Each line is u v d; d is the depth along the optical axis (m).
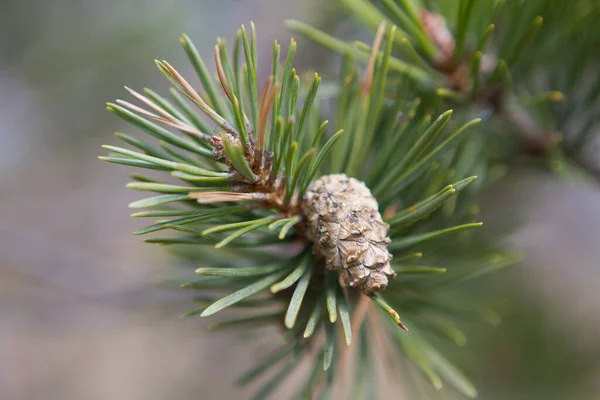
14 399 0.84
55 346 0.89
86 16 0.70
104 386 0.85
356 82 0.29
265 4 0.54
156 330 0.76
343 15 0.42
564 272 0.63
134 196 0.72
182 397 0.77
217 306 0.24
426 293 0.31
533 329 0.61
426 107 0.31
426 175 0.29
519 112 0.34
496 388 0.61
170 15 0.70
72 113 0.74
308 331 0.24
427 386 0.35
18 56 0.70
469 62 0.31
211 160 0.26
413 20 0.29
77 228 0.78
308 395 0.28
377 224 0.26
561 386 0.61
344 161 0.28
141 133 0.73
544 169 0.36
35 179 0.81
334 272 0.27
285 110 0.27
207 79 0.27
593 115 0.35
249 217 0.27
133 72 0.71
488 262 0.31
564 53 0.34
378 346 0.30
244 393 0.72
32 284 0.62
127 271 0.52
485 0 0.30
